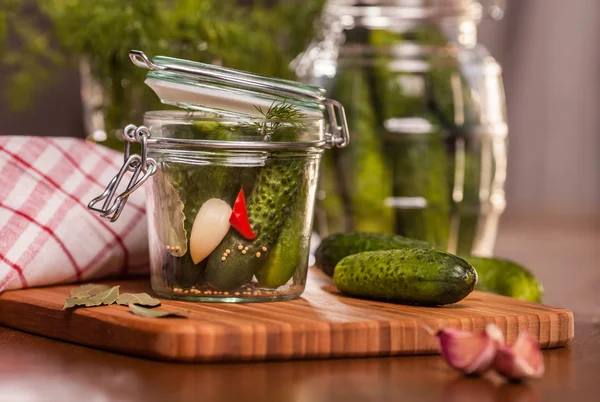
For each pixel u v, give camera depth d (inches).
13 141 40.9
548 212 85.0
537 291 41.4
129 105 46.5
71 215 40.0
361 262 37.8
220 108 35.9
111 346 34.3
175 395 30.6
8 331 37.3
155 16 46.3
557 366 34.4
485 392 31.5
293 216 36.8
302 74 49.9
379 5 48.4
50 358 33.8
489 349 32.3
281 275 36.8
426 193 47.2
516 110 87.1
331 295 38.6
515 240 65.7
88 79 48.1
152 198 37.0
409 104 47.2
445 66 47.7
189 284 36.6
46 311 36.2
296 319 34.2
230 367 32.9
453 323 34.9
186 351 32.9
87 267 40.1
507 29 85.7
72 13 48.5
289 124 36.0
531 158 88.2
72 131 62.3
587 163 88.6
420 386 31.8
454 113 47.4
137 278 42.0
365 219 47.4
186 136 35.9
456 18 49.2
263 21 52.6
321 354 33.7
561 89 87.4
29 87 52.7
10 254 38.6
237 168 36.0
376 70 47.4
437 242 47.6
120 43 45.7
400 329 34.3
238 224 36.0
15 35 58.5
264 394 30.8
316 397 30.7
